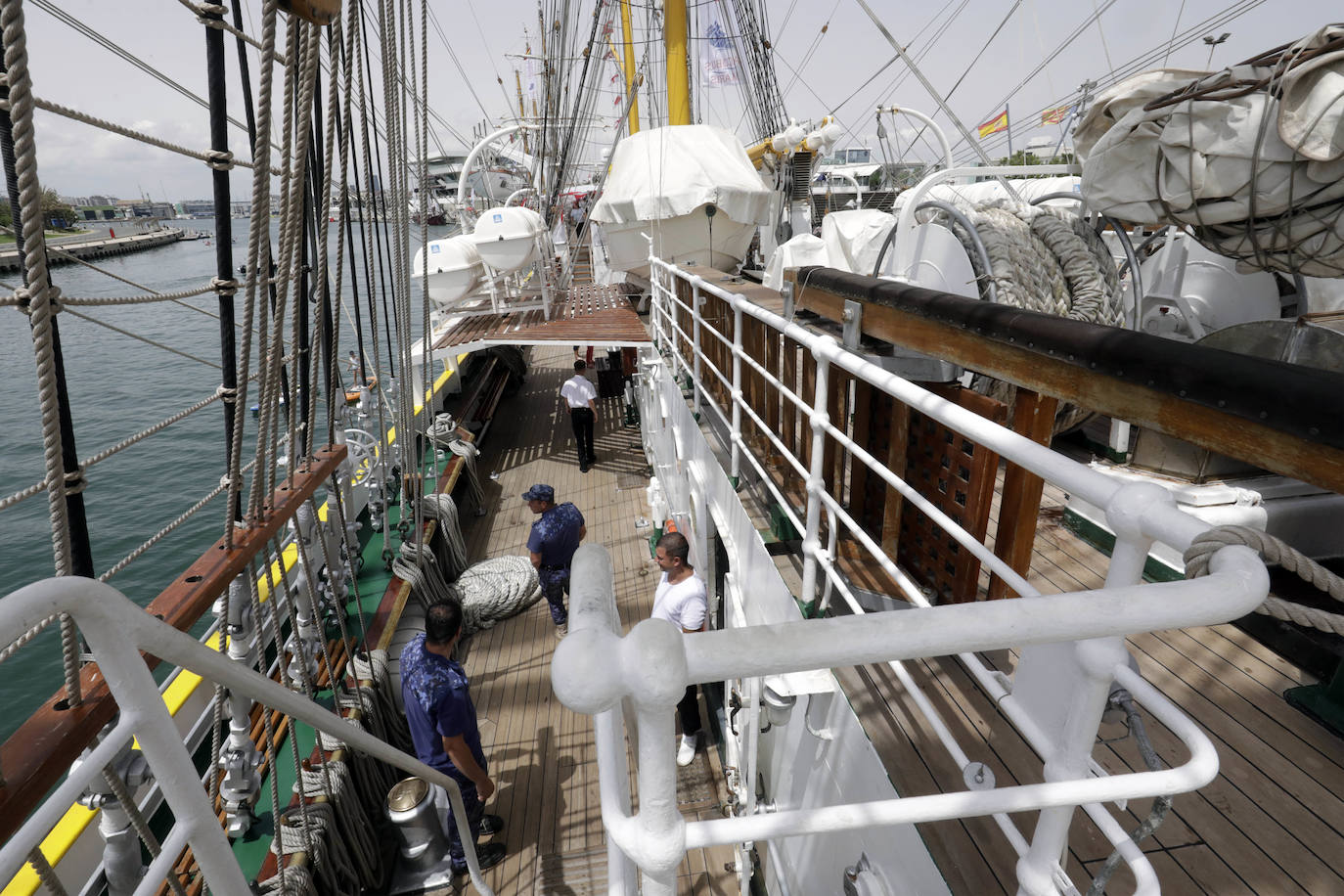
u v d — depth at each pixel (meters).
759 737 3.40
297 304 3.02
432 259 10.48
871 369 1.66
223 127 2.33
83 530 1.88
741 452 4.11
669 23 11.59
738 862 3.78
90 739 1.44
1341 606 2.29
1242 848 1.63
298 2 2.08
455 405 10.75
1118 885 1.55
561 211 17.75
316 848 3.20
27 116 1.39
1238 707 2.04
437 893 3.75
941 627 0.67
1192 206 2.45
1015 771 1.78
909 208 4.39
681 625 3.65
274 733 3.89
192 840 1.28
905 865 1.74
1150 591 0.69
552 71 15.79
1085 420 3.29
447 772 3.59
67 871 2.77
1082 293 3.51
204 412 18.84
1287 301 4.14
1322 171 2.13
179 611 1.92
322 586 5.04
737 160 10.70
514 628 5.99
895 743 1.89
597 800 4.25
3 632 0.87
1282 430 1.12
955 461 2.12
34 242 1.49
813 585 2.39
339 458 3.58
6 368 24.16
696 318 4.57
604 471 9.43
